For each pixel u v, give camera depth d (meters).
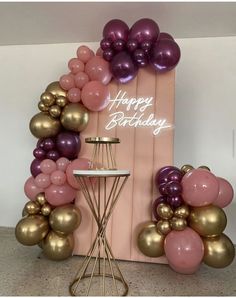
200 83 2.78
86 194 1.93
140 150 2.23
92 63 2.16
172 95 2.23
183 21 2.52
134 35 2.09
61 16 2.51
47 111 2.20
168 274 1.97
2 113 3.12
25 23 2.64
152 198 2.19
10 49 3.16
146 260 2.16
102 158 2.25
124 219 2.21
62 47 3.07
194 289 1.74
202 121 2.75
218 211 1.82
